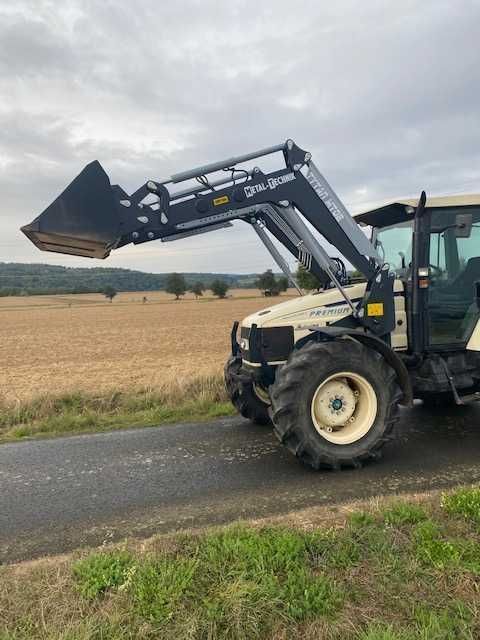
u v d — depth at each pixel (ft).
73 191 14.65
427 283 17.33
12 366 50.24
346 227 17.29
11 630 8.00
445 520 11.02
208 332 89.56
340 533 10.57
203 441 19.02
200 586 8.92
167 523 12.20
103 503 13.62
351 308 16.93
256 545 9.98
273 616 8.21
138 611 8.33
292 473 15.23
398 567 9.36
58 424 22.38
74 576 9.47
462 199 17.13
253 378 18.08
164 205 15.90
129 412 25.03
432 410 21.89
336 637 7.81
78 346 71.05
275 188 16.81
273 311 17.22
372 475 14.74
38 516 12.96
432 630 7.75
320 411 15.48
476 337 17.21
